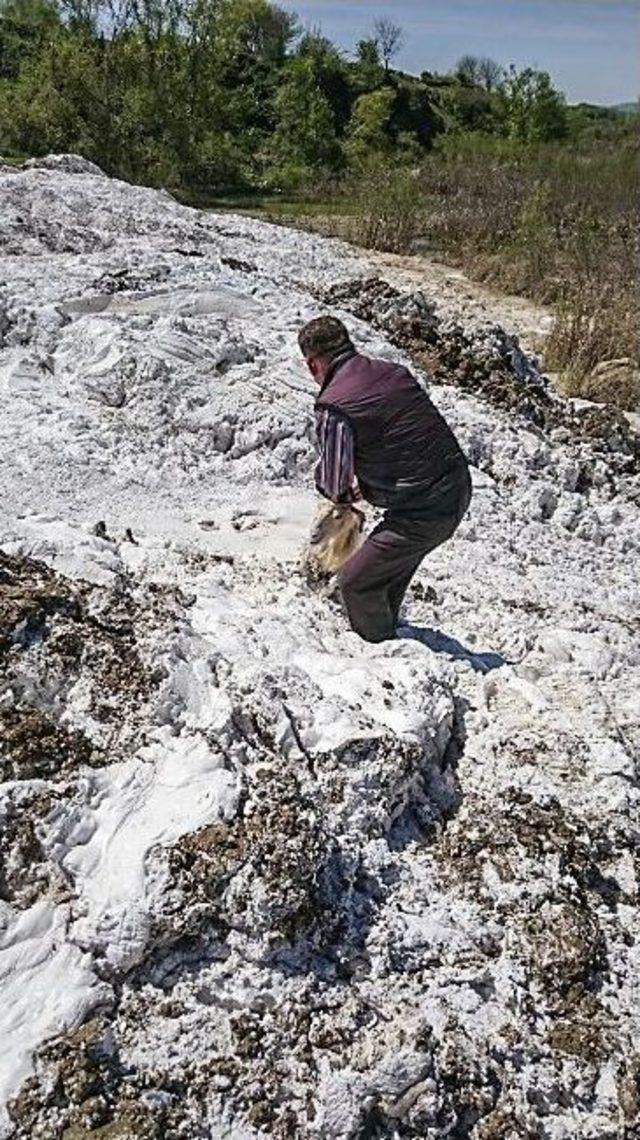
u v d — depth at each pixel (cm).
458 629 568
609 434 905
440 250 1722
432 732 449
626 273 1527
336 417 454
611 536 761
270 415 705
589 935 402
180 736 405
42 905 354
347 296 1034
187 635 444
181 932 355
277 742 416
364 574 486
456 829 432
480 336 957
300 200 2342
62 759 387
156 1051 338
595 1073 370
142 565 531
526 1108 355
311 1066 347
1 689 396
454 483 472
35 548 471
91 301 798
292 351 794
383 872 402
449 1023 364
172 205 1324
